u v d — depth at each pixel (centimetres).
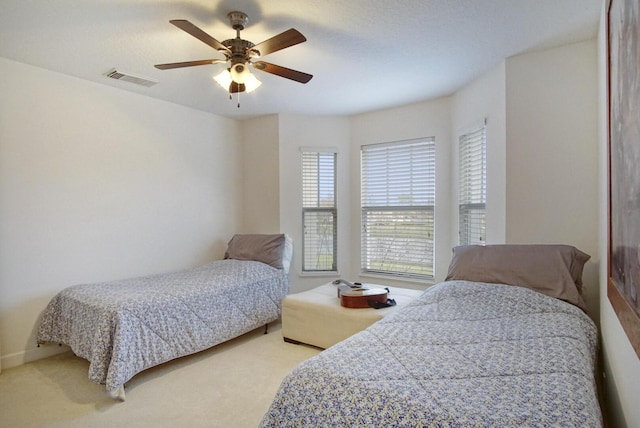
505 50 268
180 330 271
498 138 293
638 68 93
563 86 262
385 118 419
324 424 116
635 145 99
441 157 381
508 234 281
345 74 312
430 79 326
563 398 109
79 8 205
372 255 436
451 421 101
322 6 207
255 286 343
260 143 448
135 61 279
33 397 232
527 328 175
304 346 317
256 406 220
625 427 138
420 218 401
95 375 228
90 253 322
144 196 362
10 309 277
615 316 153
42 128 293
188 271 353
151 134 368
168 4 202
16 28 227
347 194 447
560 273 231
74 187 312
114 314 236
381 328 177
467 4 208
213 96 367
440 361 138
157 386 246
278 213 435
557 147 265
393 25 230
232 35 239
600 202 232
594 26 235
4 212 274
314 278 445
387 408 110
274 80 323
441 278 383
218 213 436
